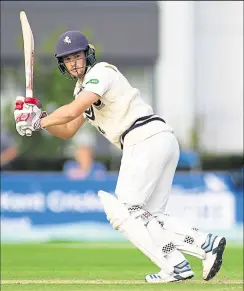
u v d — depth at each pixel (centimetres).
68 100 5706
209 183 4247
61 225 4203
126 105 1991
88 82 1952
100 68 1970
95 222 4203
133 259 3222
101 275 2423
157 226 1995
